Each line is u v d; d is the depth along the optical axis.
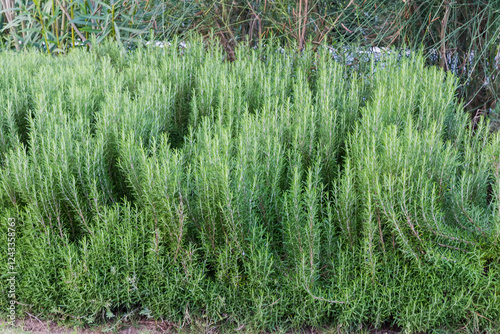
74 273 2.47
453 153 2.89
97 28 5.66
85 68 3.91
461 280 2.44
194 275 2.52
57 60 4.70
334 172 2.94
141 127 3.02
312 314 2.52
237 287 2.50
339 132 3.24
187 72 4.04
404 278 2.43
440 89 3.25
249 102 3.79
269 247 2.60
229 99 3.36
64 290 2.55
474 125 4.37
